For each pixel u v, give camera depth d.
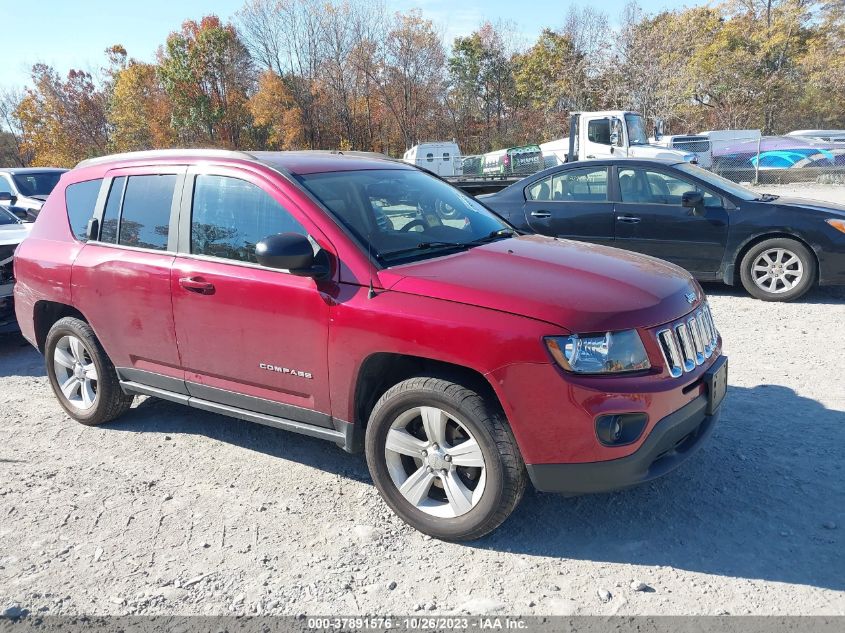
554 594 2.84
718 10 47.44
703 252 7.66
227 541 3.34
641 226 7.88
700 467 3.82
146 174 4.30
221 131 57.62
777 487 3.57
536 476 3.00
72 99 62.28
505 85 56.31
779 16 44.12
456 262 3.47
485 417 3.03
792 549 3.06
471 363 2.99
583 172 8.28
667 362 3.05
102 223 4.49
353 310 3.29
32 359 6.79
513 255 3.61
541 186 8.53
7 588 3.03
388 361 3.36
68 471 4.17
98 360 4.58
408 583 2.96
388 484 3.39
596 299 3.05
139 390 4.44
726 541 3.15
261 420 3.84
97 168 4.67
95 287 4.39
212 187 3.96
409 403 3.22
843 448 3.95
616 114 20.09
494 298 3.05
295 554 3.22
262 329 3.63
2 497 3.86
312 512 3.60
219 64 56.38
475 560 3.12
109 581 3.06
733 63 42.47
